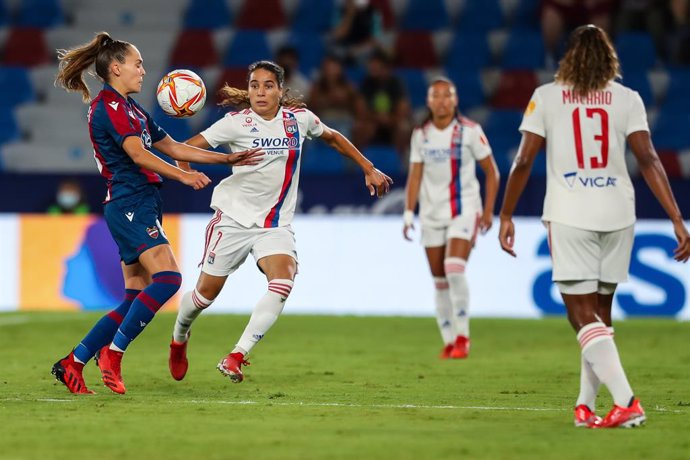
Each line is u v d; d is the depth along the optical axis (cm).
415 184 3750
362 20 6844
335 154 6138
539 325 4712
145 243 2578
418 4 7356
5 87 6769
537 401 2575
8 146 6388
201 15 7281
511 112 6744
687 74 6994
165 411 2333
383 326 4603
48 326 4431
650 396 2700
